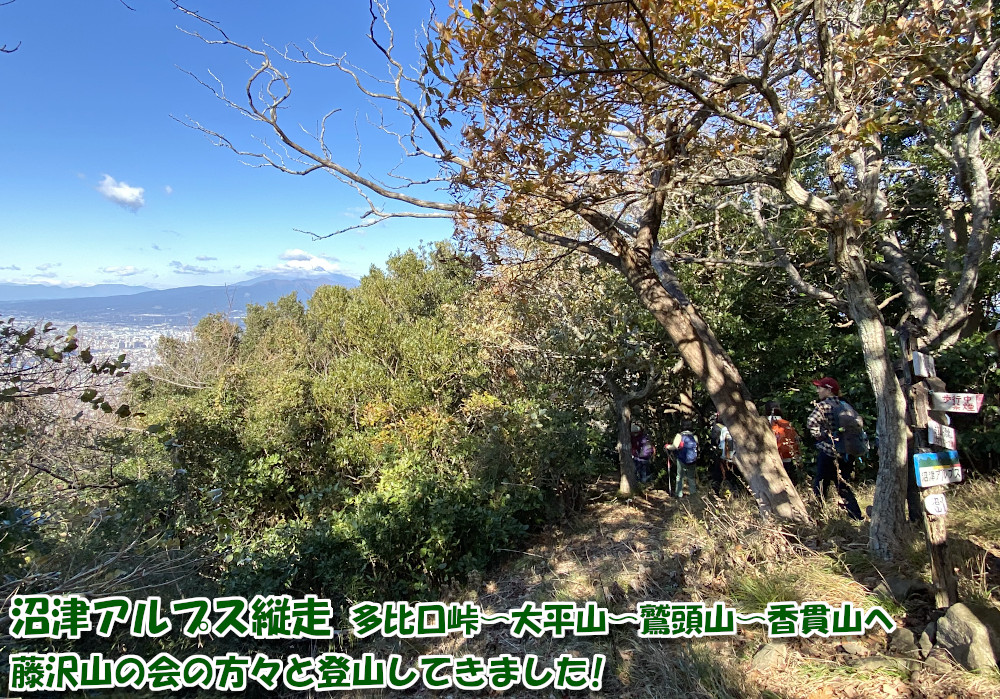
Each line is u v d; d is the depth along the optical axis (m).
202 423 8.77
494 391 10.48
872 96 4.31
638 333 9.03
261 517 8.62
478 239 6.63
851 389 8.12
